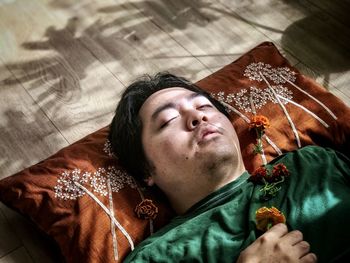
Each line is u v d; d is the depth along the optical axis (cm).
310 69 201
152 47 206
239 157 142
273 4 223
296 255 116
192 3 222
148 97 150
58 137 179
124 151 149
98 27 212
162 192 149
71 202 144
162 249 126
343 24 216
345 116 161
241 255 118
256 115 162
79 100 189
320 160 136
